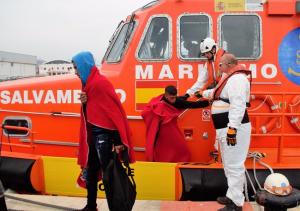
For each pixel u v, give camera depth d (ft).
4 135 18.06
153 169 15.94
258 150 17.47
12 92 17.97
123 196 12.01
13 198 15.17
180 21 17.38
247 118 13.42
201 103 16.42
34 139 17.71
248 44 17.48
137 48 17.35
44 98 17.75
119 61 17.78
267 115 15.71
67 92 17.63
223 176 15.62
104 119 12.07
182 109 16.65
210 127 17.15
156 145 16.65
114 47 18.71
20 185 16.71
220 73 15.69
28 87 17.88
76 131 17.57
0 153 16.61
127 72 17.38
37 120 17.76
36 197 15.46
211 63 16.39
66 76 18.54
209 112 17.12
